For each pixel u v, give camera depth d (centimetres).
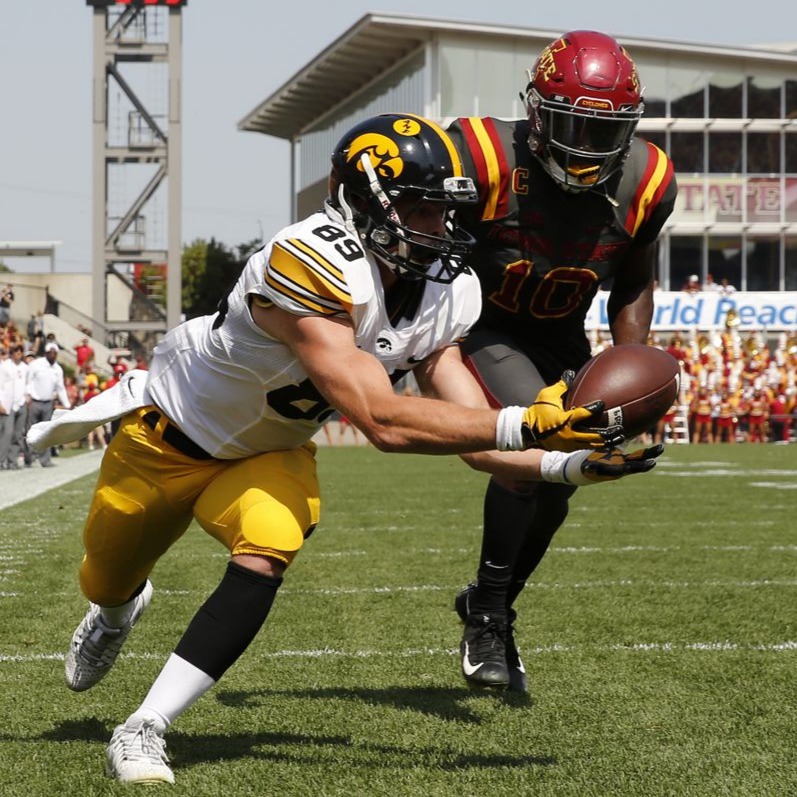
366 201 956
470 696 1292
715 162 9850
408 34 9388
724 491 3975
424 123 975
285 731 1152
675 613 1759
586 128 1212
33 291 11294
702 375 7756
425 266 983
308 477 1033
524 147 1272
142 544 1077
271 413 993
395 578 2102
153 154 11288
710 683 1339
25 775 995
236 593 980
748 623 1681
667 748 1089
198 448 1021
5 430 5331
